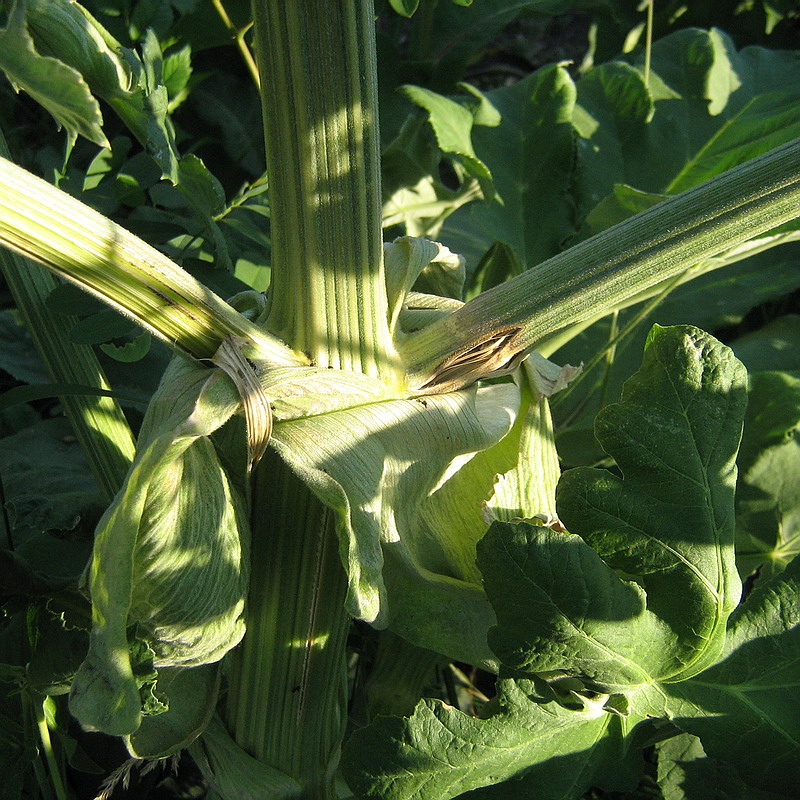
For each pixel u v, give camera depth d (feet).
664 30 2.99
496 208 1.97
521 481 1.43
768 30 2.95
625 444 1.34
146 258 1.04
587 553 1.24
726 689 1.39
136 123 1.29
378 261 1.17
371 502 1.11
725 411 1.33
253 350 1.15
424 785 1.30
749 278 2.37
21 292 1.57
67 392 1.54
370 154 1.10
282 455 1.10
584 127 2.22
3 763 1.57
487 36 2.60
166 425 1.09
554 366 1.43
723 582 1.35
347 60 1.03
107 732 1.02
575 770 1.35
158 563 1.08
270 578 1.29
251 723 1.40
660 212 1.15
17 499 1.77
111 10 2.05
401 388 1.23
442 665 1.97
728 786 1.53
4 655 1.63
